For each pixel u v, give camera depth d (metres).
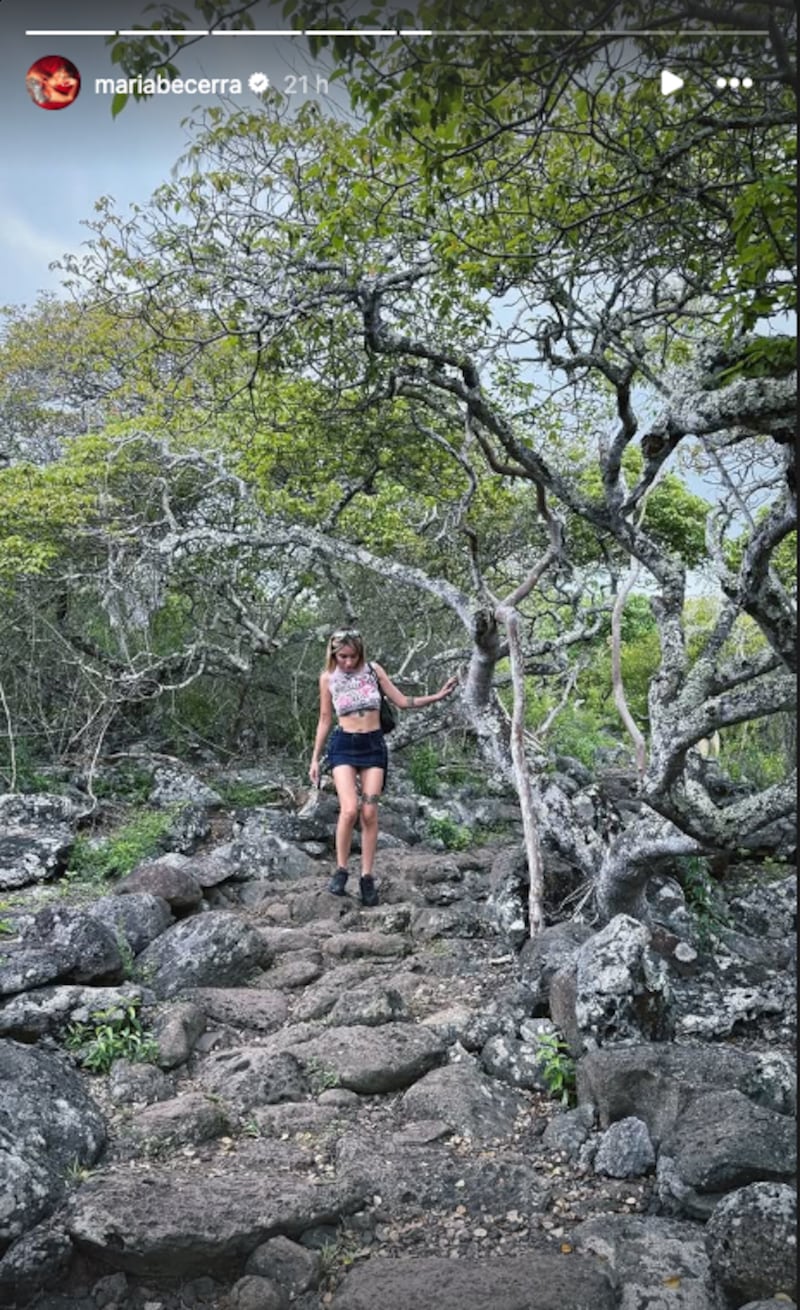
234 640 10.22
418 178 4.66
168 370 8.63
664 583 5.27
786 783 4.53
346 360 5.98
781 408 3.44
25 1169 3.23
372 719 6.58
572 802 6.13
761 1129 3.33
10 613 9.19
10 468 9.32
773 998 4.74
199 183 5.26
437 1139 3.81
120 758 9.52
